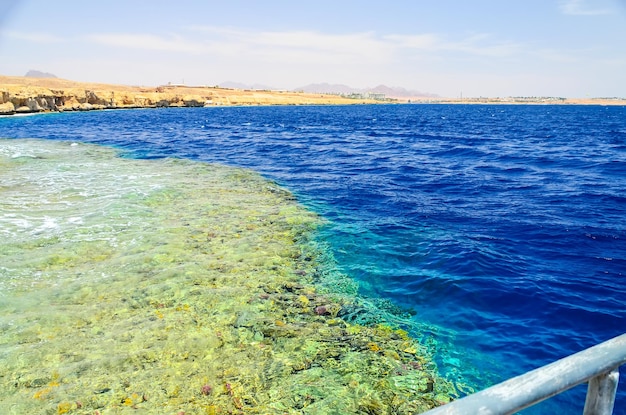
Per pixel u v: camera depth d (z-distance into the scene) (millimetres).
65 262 8688
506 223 11625
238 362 5750
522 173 19719
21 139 33156
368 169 20938
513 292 7707
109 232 10430
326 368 5695
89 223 11055
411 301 7547
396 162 23422
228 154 25969
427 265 8906
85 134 38000
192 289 7684
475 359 5988
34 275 8078
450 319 6980
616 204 13469
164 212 12297
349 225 11531
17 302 7113
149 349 5953
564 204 13602
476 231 11000
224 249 9617
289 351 6027
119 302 7195
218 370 5578
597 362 1358
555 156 25609
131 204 12930
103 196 13805
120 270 8375
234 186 16188
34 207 12422
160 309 7004
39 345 5992
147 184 15859
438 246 9898
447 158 25219
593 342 6281
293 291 7797
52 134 37688
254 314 6938
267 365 5715
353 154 26922
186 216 11953
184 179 17156
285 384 5363
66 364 5613
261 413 4895
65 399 5008
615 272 8453
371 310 7230
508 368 5805
